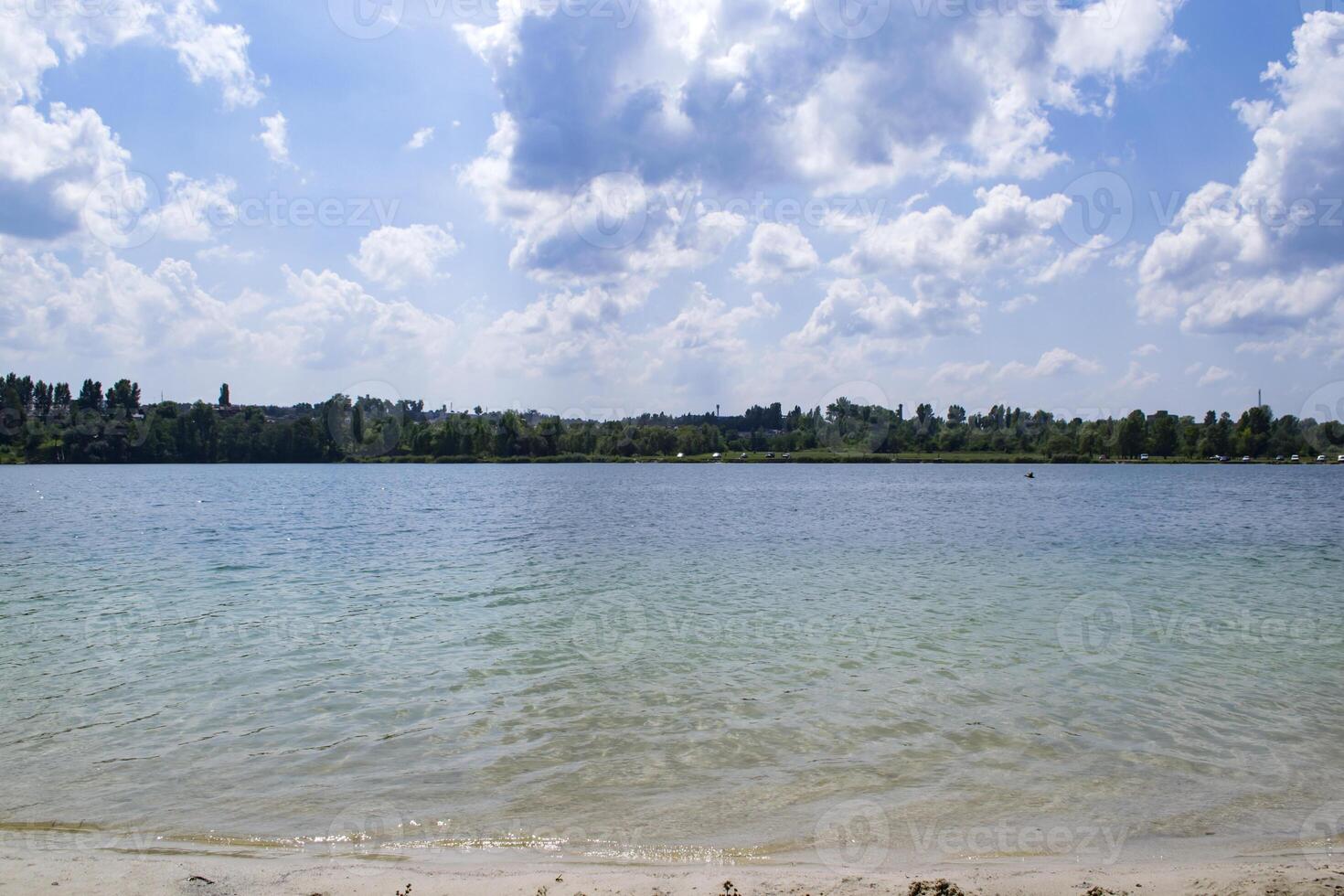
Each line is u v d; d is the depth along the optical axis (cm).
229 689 1464
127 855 859
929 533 4572
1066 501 7762
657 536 4441
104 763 1119
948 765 1114
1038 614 2166
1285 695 1434
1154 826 934
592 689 1462
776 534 4547
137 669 1600
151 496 8612
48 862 836
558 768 1100
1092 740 1212
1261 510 6519
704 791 1028
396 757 1142
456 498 8381
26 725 1271
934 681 1518
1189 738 1219
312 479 13400
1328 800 1003
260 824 938
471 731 1248
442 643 1831
